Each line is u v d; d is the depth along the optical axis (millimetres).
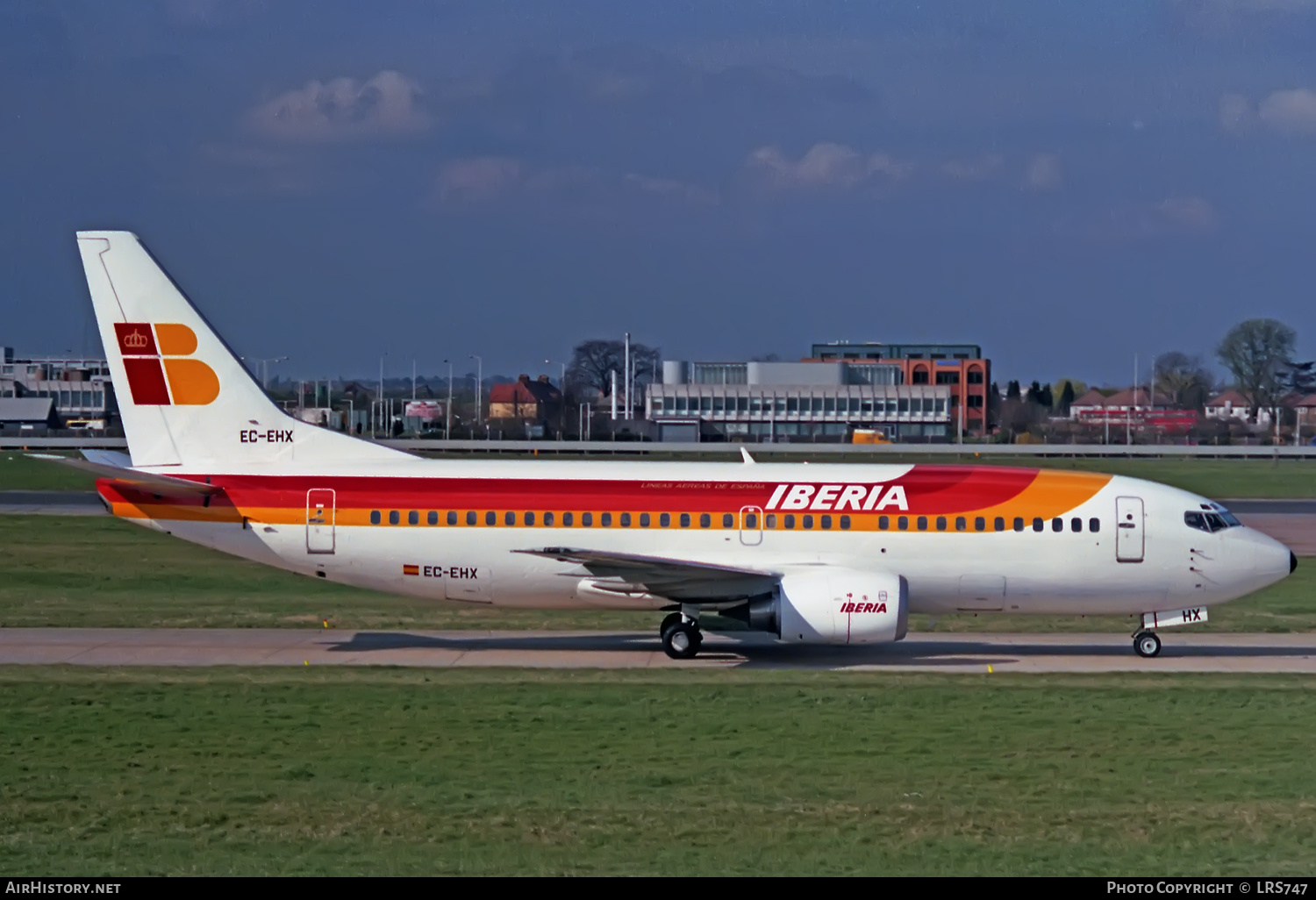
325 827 60500
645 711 84562
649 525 107375
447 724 80625
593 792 66438
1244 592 109188
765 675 98625
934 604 110000
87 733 77375
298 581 154625
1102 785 68812
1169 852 58781
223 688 90375
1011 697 89750
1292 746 77000
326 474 108000
